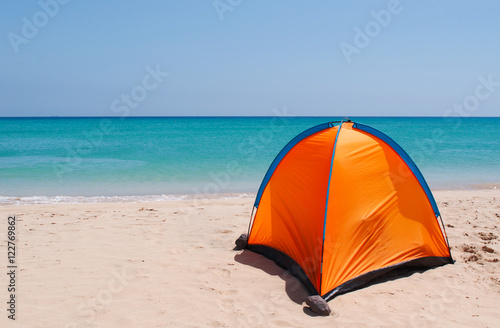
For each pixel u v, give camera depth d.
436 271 5.91
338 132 6.19
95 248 6.81
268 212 6.67
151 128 66.06
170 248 6.88
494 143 34.34
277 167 6.83
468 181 15.74
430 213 6.23
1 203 11.23
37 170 17.69
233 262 6.26
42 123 94.88
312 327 4.34
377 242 5.72
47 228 8.04
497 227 7.98
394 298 5.04
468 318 4.55
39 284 5.31
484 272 5.84
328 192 5.57
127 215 9.33
